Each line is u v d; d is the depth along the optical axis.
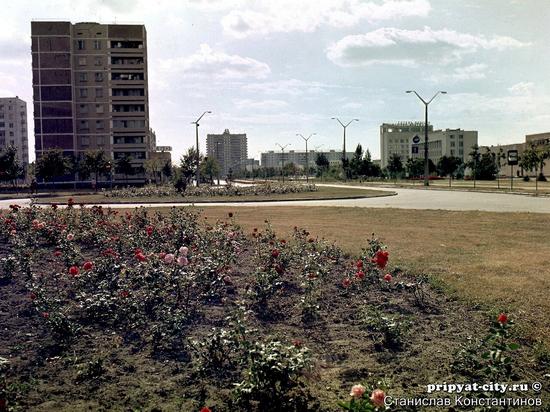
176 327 6.01
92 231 11.63
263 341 5.82
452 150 167.88
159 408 4.38
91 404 4.45
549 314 6.74
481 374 5.02
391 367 5.27
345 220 20.11
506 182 78.44
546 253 11.53
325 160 129.75
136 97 95.50
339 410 4.32
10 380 4.88
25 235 10.77
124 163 86.12
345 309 7.24
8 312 6.73
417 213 23.12
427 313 7.07
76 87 93.81
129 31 94.75
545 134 128.88
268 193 47.34
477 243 13.21
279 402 4.47
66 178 88.19
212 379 4.96
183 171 68.62
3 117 149.38
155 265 7.93
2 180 82.06
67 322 6.07
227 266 8.72
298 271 9.27
